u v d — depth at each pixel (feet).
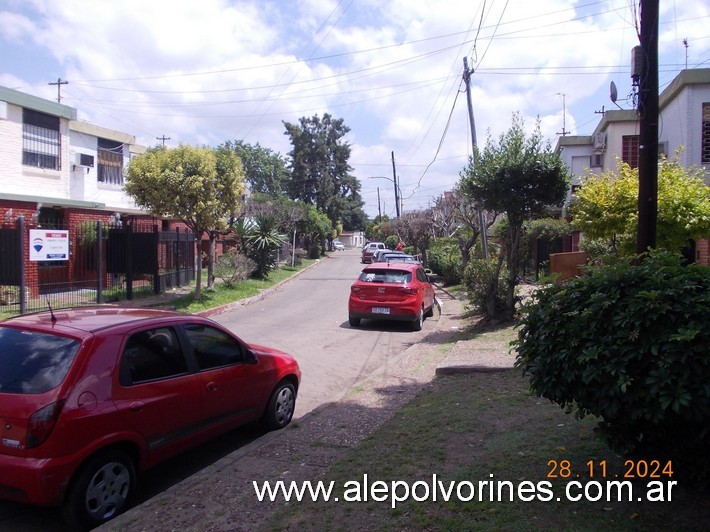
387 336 42.22
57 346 14.44
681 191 31.40
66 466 13.05
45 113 61.11
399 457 16.07
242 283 70.90
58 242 46.68
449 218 100.07
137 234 55.26
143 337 15.92
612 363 11.03
